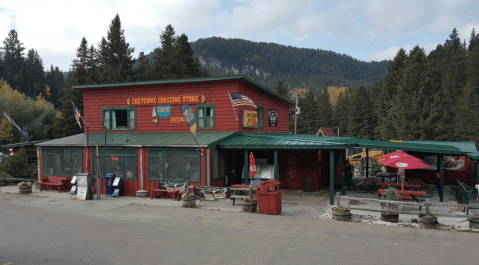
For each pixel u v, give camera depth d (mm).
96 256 8242
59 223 12070
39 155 21344
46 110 57625
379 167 35094
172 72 52438
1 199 17688
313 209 14500
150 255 8289
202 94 20516
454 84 65312
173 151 17891
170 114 21203
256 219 12539
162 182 17656
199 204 15695
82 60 63844
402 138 47125
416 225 11453
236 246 9023
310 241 9484
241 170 20969
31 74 134875
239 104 18000
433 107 46250
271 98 25281
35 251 8688
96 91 23094
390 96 61094
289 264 7605
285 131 28578
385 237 9922
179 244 9234
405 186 17266
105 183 18953
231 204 15617
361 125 71250
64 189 20312
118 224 11844
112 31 53281
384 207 14969
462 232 10570
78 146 20016
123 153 18984
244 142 17844
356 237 9922
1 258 8133
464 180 19578
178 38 57469
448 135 45562
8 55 138000
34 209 14977
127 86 22125
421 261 7812
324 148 15789
